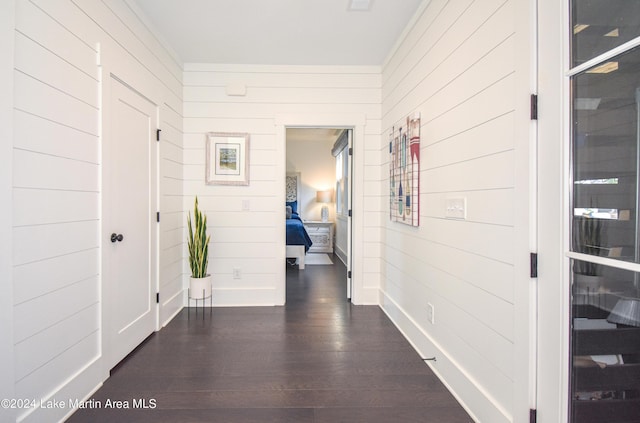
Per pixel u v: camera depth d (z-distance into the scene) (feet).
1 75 4.38
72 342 5.86
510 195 4.87
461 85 6.23
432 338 7.51
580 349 3.95
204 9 8.38
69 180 5.75
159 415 5.75
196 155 11.65
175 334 9.23
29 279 4.89
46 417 5.21
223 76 11.68
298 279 16.07
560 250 4.11
